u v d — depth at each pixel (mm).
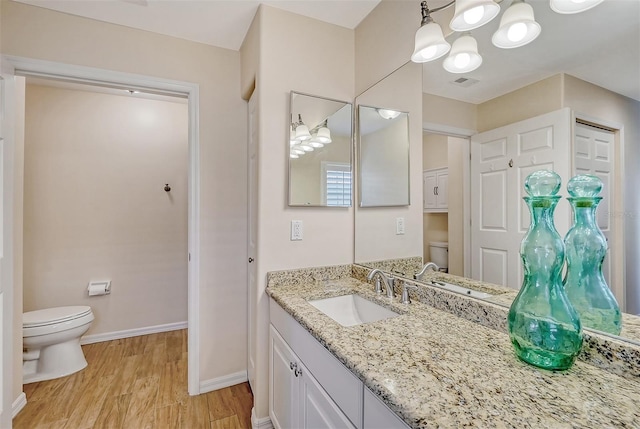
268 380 1683
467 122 1183
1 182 1525
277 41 1680
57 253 2623
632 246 756
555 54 906
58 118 2650
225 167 2082
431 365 797
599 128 819
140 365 2342
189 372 1986
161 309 2994
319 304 1503
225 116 2084
